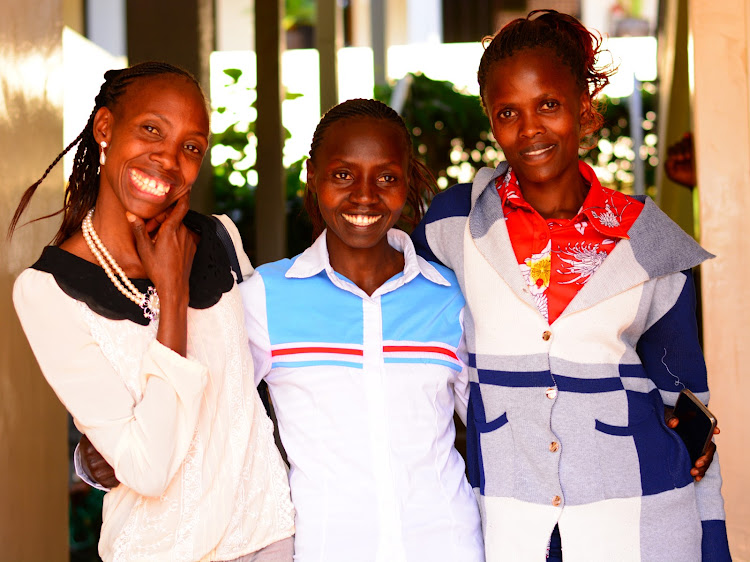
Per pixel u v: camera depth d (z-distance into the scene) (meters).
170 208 1.89
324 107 6.53
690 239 2.06
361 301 2.14
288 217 6.16
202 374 1.75
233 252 2.19
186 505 1.81
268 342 2.12
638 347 2.16
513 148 2.05
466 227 2.17
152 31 4.98
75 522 4.19
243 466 1.90
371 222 2.10
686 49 5.11
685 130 5.34
